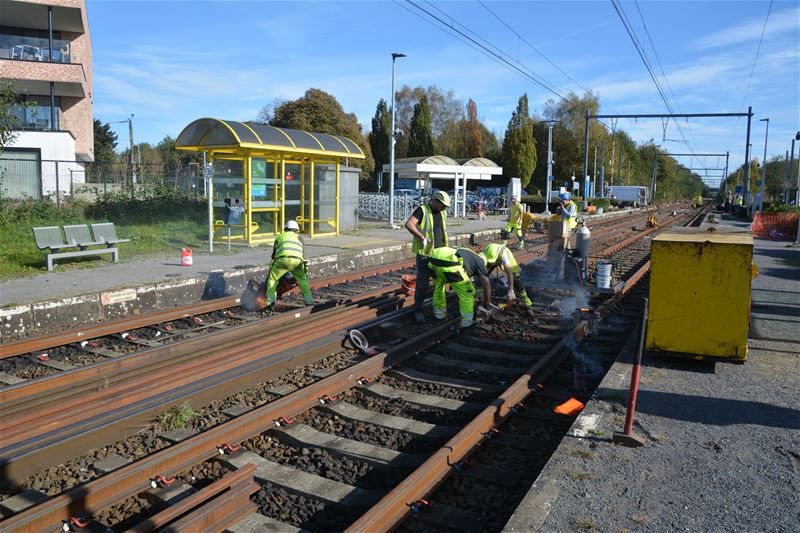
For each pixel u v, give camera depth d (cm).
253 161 1836
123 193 2336
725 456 495
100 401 600
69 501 425
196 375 686
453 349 846
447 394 694
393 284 1409
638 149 12556
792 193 5556
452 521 436
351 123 4959
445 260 934
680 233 821
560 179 8144
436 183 6081
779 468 475
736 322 707
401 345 798
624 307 1125
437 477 483
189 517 409
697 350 721
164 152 8425
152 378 668
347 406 642
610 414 578
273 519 443
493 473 503
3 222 1747
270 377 720
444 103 8112
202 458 512
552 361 774
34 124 3066
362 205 3219
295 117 4609
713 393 635
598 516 405
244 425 559
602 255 1989
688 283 718
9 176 2728
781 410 592
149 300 1152
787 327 939
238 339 857
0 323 931
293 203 1975
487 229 2683
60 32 3547
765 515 409
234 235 1873
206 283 1265
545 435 582
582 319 922
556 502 422
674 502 425
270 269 1084
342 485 486
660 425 553
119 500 452
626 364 731
